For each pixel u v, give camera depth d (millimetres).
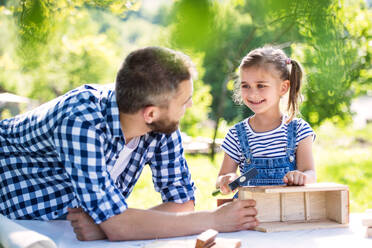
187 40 1378
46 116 1524
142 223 1441
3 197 1731
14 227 1317
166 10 1564
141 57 1473
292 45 7566
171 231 1455
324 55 6418
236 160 2252
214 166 7684
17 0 2553
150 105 1478
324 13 2236
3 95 6738
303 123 2168
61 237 1504
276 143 2156
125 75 1473
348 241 1384
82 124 1423
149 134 1763
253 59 2215
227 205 1540
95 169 1412
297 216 1629
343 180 6520
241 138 2229
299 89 2326
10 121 1755
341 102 8406
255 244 1356
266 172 2133
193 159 8422
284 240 1401
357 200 5090
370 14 7941
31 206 1680
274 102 2203
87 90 1571
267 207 1607
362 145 11141
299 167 2111
